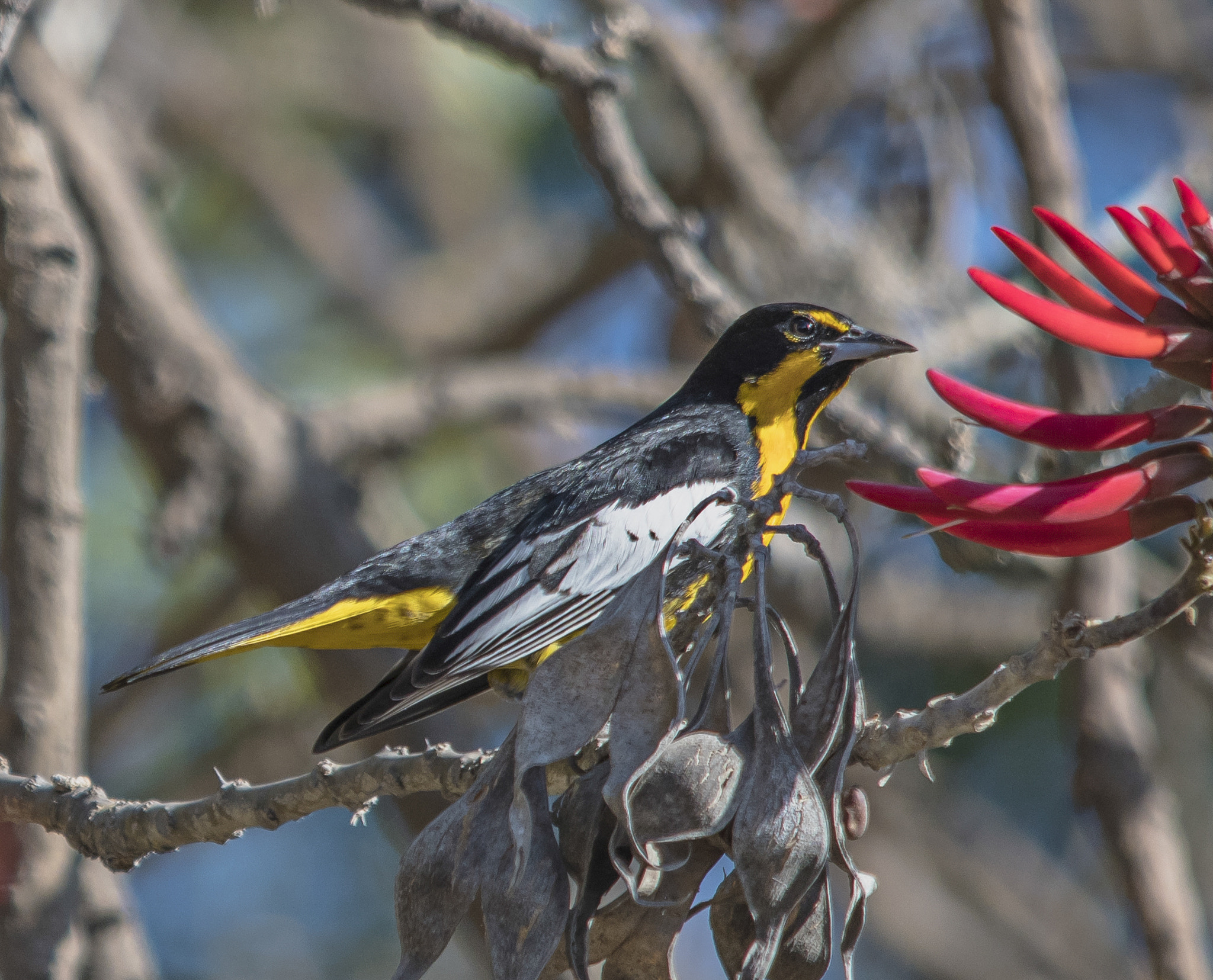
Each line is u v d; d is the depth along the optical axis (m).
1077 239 4.23
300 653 12.99
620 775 4.26
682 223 9.05
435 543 8.72
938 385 4.27
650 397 12.05
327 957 15.18
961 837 14.39
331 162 17.34
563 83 8.76
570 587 8.34
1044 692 14.24
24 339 7.03
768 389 9.35
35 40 10.88
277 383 15.37
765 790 4.26
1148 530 4.28
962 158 11.38
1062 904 14.44
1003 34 8.46
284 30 16.44
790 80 13.98
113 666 13.55
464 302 16.98
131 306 10.54
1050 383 9.23
